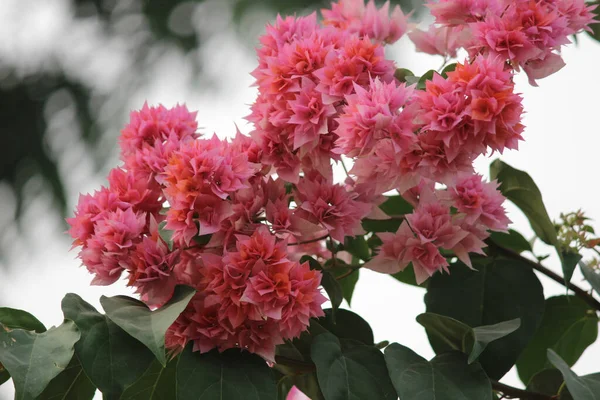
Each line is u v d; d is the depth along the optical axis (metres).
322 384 1.19
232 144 1.24
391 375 1.19
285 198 1.23
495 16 1.22
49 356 1.16
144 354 1.18
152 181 1.23
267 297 1.18
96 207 1.22
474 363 1.21
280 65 1.23
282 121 1.22
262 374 1.19
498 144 1.19
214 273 1.19
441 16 1.25
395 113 1.20
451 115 1.18
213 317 1.19
